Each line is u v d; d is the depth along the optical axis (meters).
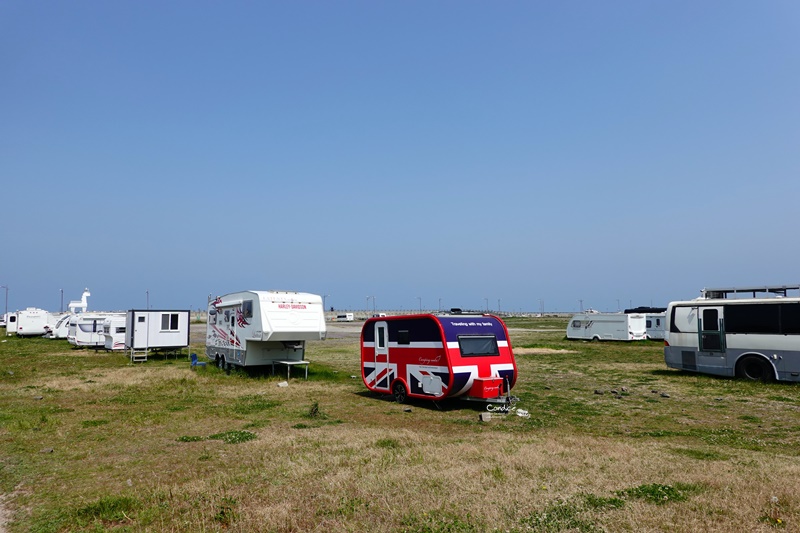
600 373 21.66
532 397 15.76
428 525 5.62
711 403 14.73
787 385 17.62
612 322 39.16
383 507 6.19
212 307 23.06
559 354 30.11
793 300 17.84
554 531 5.42
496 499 6.33
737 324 18.91
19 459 8.91
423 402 14.85
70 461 8.80
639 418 12.75
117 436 10.59
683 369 20.16
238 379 19.23
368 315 132.00
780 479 7.02
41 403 14.47
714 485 6.80
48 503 6.84
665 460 8.27
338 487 6.96
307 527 5.77
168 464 8.58
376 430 10.94
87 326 33.19
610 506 6.07
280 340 19.42
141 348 25.55
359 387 17.62
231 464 8.49
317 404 13.41
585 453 8.67
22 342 39.56
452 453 8.69
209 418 12.48
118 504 6.53
